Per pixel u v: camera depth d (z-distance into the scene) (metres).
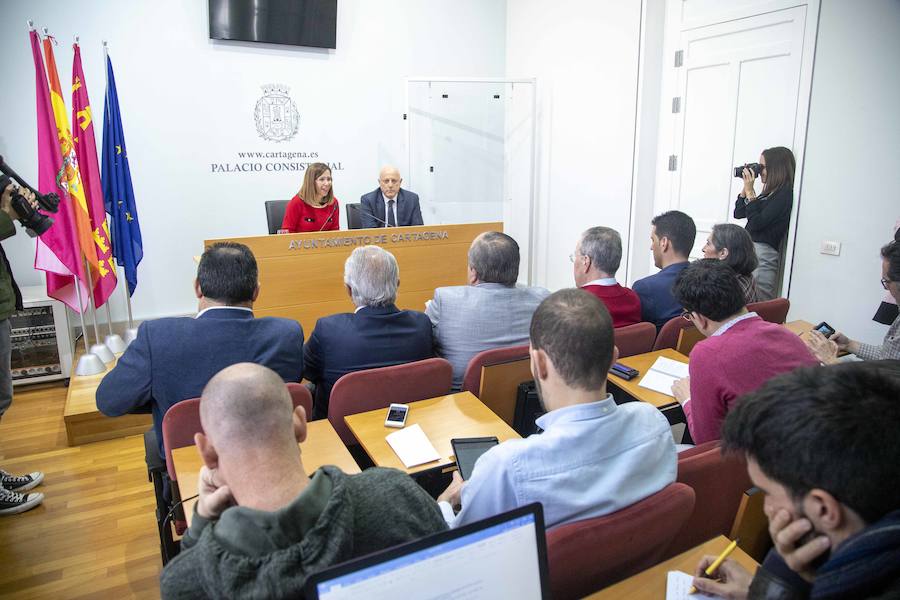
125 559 2.30
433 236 4.16
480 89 5.89
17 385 3.91
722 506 1.44
